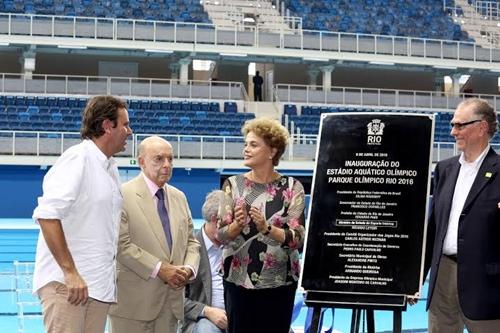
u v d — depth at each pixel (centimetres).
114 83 2733
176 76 2989
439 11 3612
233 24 3148
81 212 471
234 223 490
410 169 512
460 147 535
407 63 3011
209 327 592
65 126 2488
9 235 1938
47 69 3119
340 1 3481
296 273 523
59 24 2681
